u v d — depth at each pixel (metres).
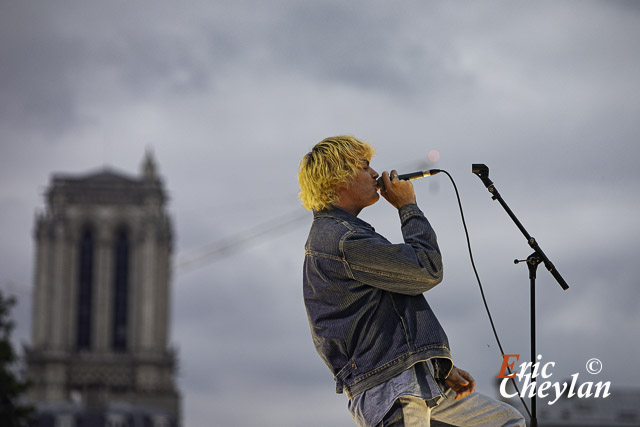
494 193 9.80
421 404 7.90
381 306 8.05
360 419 8.03
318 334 8.25
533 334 9.51
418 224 8.26
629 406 88.25
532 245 9.62
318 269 8.20
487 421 8.34
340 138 8.55
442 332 8.05
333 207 8.46
